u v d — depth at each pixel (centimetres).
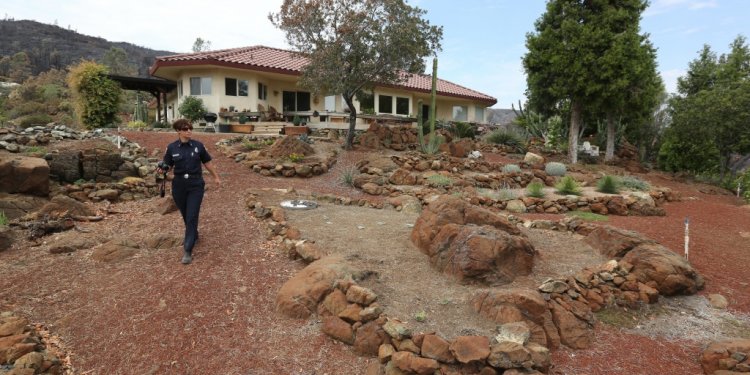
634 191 1206
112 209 779
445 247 516
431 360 345
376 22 1450
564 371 365
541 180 1316
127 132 1404
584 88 1822
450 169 1344
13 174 781
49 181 857
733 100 1862
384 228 664
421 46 1499
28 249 593
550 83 1931
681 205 1126
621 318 456
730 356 365
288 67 2167
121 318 430
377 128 1659
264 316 435
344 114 2089
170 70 2062
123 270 530
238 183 1023
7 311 436
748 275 572
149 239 604
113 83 1958
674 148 2391
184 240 554
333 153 1422
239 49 2400
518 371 332
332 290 439
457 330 384
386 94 2523
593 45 1770
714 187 1831
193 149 569
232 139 1473
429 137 1634
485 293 423
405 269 511
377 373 354
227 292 475
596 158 2178
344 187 1132
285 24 1516
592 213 977
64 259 563
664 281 497
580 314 433
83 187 864
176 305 448
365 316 394
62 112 3384
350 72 1505
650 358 391
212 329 412
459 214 572
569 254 584
